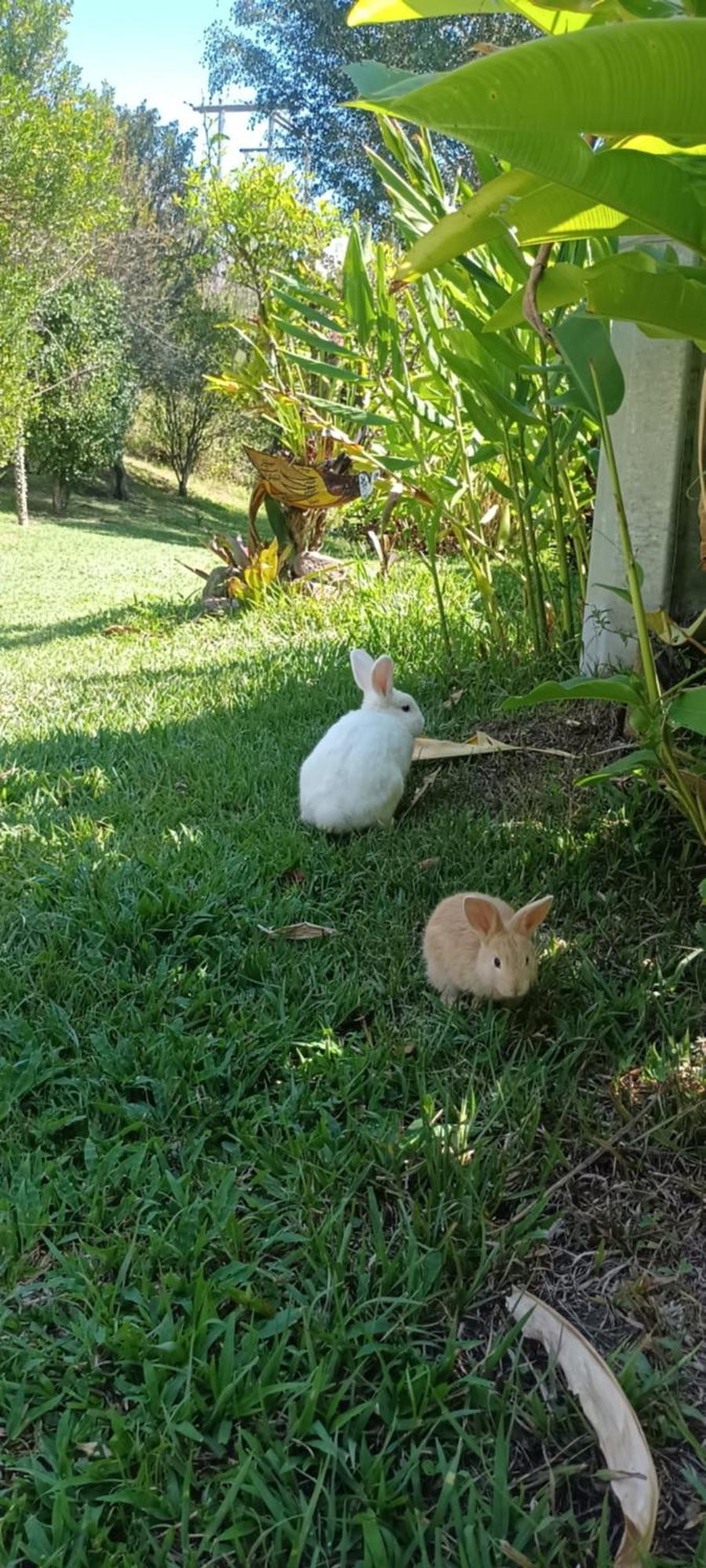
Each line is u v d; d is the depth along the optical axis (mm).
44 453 24094
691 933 2584
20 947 2812
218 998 2551
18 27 19047
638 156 1330
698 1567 1259
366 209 22906
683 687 2621
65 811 3863
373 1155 1972
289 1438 1464
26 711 5773
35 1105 2248
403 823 3424
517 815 3330
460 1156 1928
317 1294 1679
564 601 4523
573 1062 2195
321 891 3066
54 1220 1893
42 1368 1618
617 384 2287
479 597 6367
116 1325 1655
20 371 16312
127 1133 2111
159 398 29688
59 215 17688
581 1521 1363
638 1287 1651
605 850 2949
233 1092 2205
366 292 5008
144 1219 1899
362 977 2600
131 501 28891
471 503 4926
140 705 5516
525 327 3734
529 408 3988
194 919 2840
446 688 4582
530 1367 1558
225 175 13773
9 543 20562
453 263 3732
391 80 2332
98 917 2879
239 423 28719
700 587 3609
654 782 2604
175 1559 1349
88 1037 2420
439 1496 1407
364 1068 2217
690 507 3494
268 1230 1845
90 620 10523
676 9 1556
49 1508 1428
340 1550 1328
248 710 5027
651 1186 1869
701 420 2357
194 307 28422
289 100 25078
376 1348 1569
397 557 9492
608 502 3637
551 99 1043
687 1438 1409
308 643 6418
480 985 2361
